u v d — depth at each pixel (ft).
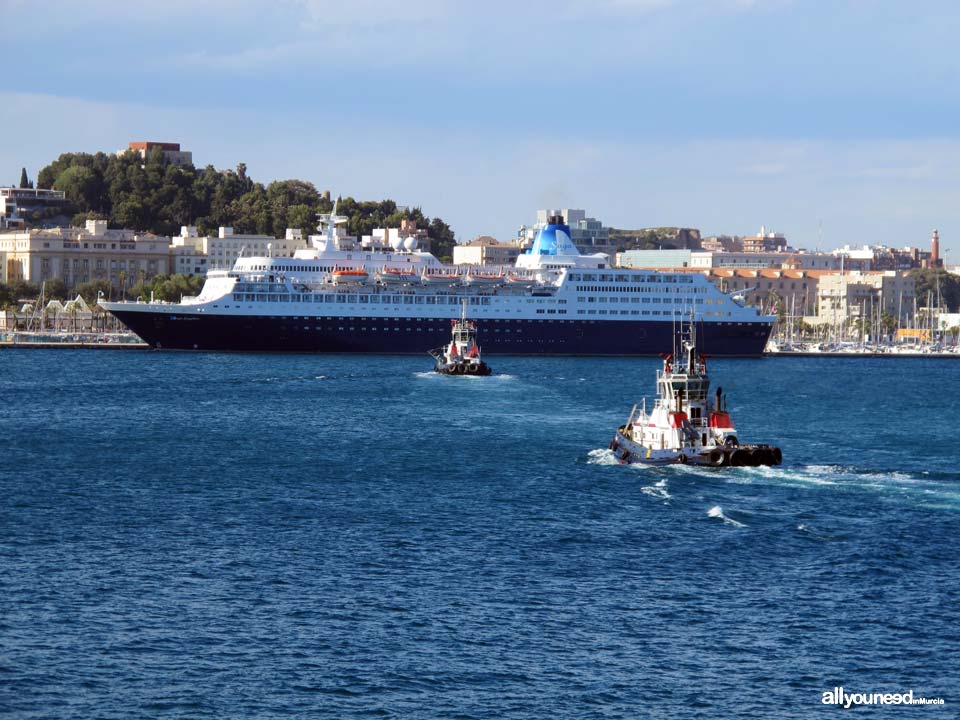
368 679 650.84
